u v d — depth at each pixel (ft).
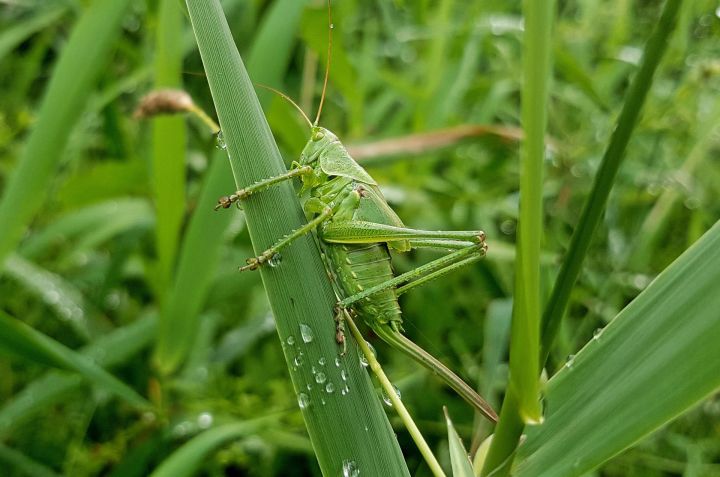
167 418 0.43
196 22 0.24
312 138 0.33
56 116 0.33
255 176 0.24
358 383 0.23
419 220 0.56
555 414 0.22
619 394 0.21
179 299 0.36
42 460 0.46
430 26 0.62
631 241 0.53
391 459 0.23
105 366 0.42
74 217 0.50
